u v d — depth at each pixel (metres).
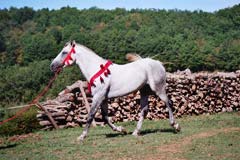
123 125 12.96
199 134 9.91
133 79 9.49
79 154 8.12
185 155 7.73
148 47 51.91
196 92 15.98
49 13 86.25
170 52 45.84
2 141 10.53
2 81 38.44
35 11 90.25
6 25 83.12
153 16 78.56
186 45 48.47
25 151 8.79
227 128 10.99
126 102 14.03
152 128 11.63
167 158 7.59
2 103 31.69
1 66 52.84
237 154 7.73
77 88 13.45
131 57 10.35
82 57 9.57
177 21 72.00
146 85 9.91
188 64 43.56
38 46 56.09
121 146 8.65
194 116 15.38
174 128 10.37
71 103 13.09
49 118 12.60
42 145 9.35
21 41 64.38
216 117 14.27
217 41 61.53
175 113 15.19
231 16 72.81
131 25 75.56
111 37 53.66
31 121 12.58
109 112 13.73
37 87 39.47
